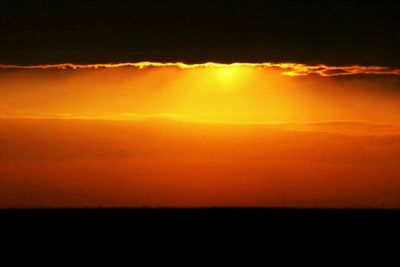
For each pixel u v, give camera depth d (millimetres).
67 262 75125
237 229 94000
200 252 80812
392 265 75562
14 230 90875
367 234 90625
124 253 79750
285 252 80938
